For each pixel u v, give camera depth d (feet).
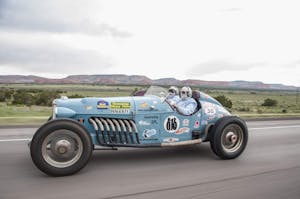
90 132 16.47
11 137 24.04
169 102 18.53
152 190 13.09
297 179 15.10
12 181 13.73
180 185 13.82
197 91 20.13
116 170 15.85
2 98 103.71
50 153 15.05
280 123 41.01
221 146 18.51
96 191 12.78
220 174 15.70
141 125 17.40
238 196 12.60
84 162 14.84
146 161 17.85
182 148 21.76
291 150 22.35
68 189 12.92
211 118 19.92
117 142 16.75
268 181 14.67
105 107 16.74
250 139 26.81
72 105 16.33
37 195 12.17
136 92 21.11
